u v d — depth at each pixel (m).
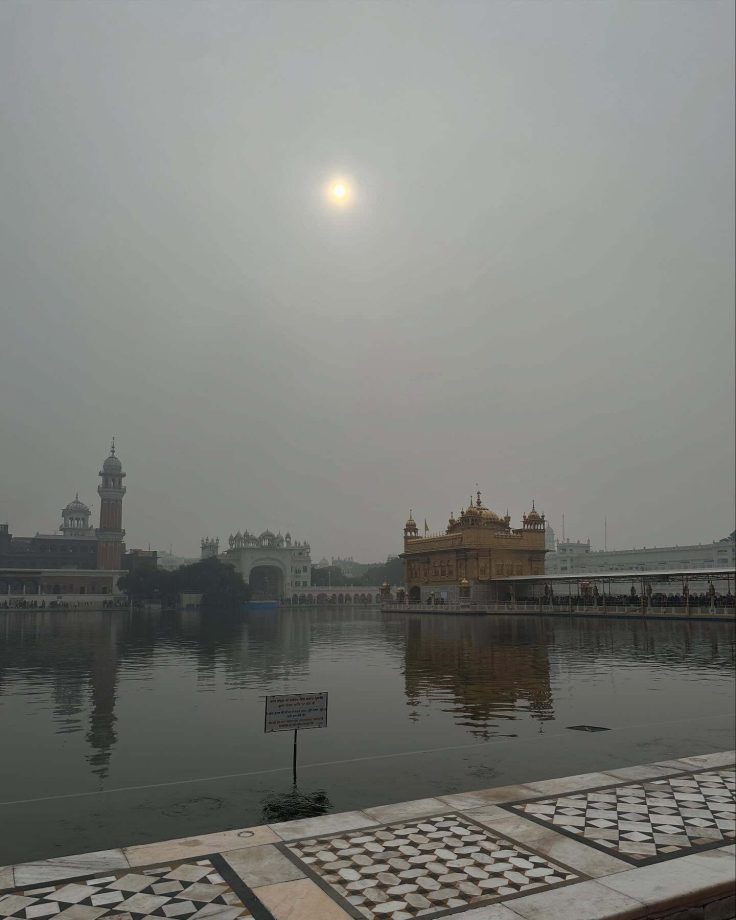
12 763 12.43
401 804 9.99
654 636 39.81
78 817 9.84
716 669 24.98
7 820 9.72
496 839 8.69
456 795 10.42
